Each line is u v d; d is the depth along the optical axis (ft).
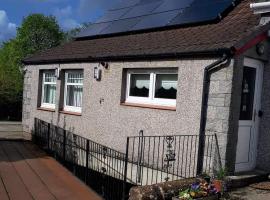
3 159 29.94
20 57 106.11
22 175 25.29
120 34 40.73
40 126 40.73
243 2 33.94
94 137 37.47
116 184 29.45
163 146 29.04
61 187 23.02
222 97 25.79
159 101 31.53
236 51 25.02
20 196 20.84
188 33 32.07
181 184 23.22
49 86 47.73
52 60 44.01
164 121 29.99
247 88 27.58
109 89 35.73
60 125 43.11
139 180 30.07
